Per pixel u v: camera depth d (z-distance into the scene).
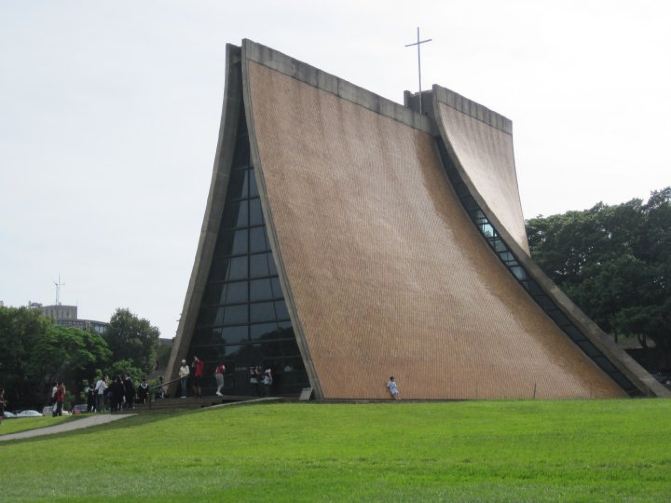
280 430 19.50
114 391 30.06
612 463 12.40
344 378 28.38
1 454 17.42
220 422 21.30
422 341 32.34
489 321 36.19
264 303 30.88
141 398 32.34
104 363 76.56
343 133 35.75
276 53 33.22
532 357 36.19
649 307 45.81
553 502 9.81
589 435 15.89
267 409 23.50
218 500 10.58
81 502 10.73
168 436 19.27
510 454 13.88
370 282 32.09
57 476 13.44
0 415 27.48
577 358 38.16
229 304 31.67
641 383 36.84
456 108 44.78
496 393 33.19
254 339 30.86
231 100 32.03
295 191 31.20
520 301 39.19
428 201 39.09
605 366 38.34
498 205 43.69
